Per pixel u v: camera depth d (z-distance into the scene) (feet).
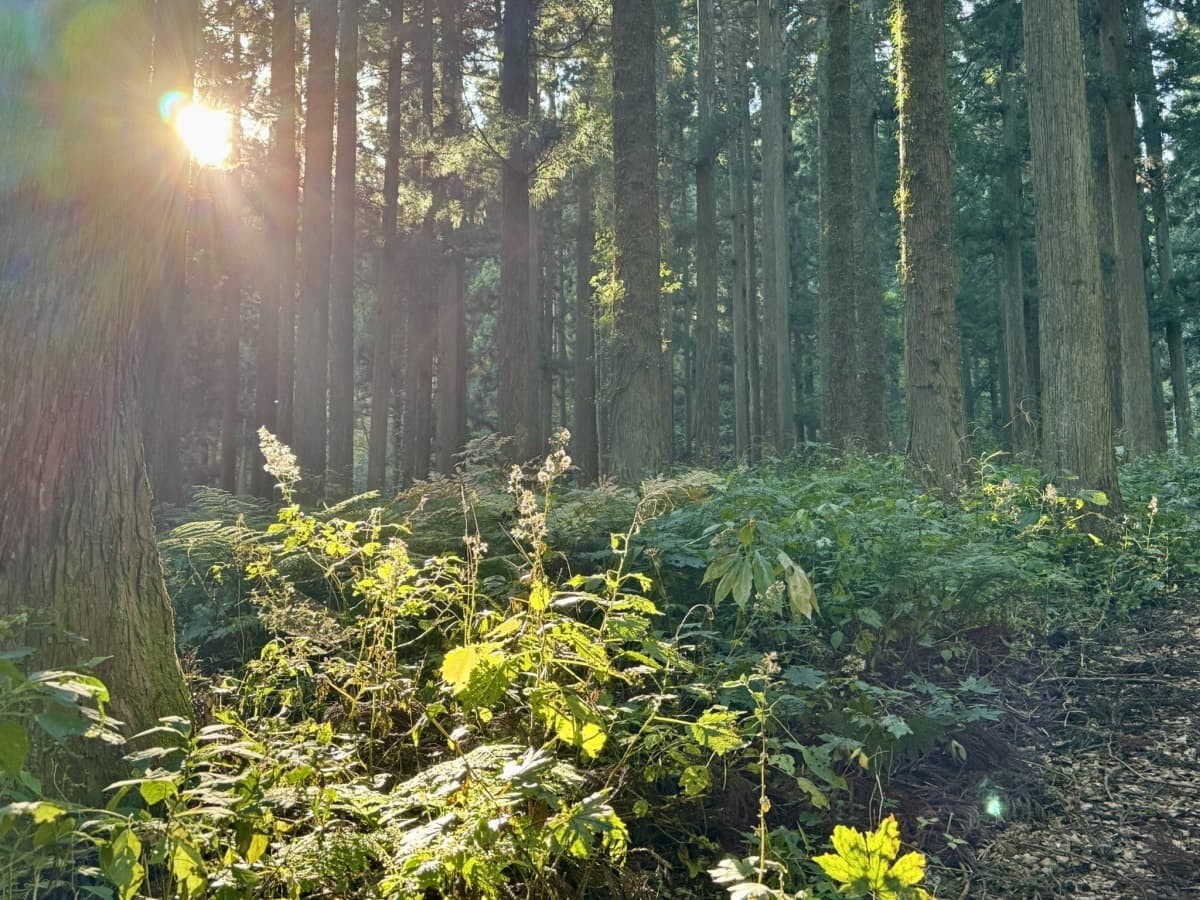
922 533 17.65
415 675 11.53
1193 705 15.76
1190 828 12.08
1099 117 68.80
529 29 53.21
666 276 58.44
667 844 11.11
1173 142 83.97
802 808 11.95
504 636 9.21
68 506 10.08
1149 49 70.18
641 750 10.80
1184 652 18.22
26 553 9.75
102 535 10.35
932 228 32.71
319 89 49.32
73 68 10.25
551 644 8.91
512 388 49.73
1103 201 69.82
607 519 16.99
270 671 11.50
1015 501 25.48
